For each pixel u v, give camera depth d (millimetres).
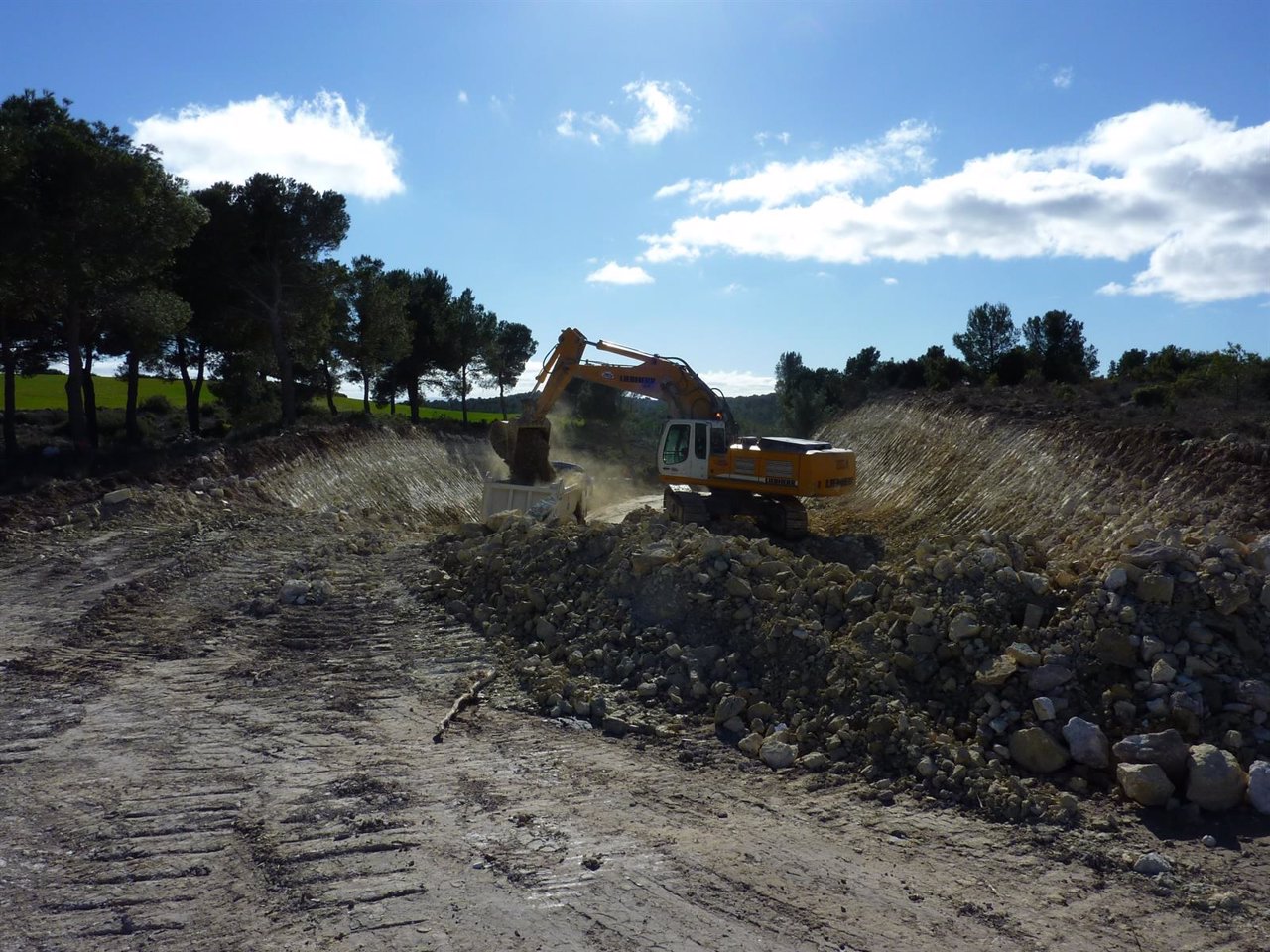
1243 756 6469
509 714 8156
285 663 9398
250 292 26312
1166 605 7492
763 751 7156
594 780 6680
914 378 36281
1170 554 7781
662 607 9633
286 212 26125
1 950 4309
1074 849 5633
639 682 8656
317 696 8438
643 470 39531
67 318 20625
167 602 11414
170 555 13578
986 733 7035
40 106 19719
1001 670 7301
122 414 35469
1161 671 6965
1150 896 5113
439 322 40219
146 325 21656
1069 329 34281
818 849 5637
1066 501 16875
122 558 13383
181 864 5211
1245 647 7223
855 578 9523
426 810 6023
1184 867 5422
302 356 31016
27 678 8664
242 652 9758
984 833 5922
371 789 6332
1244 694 6805
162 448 22938
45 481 17469
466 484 29547
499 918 4676
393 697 8477
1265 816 6004
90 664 9156
